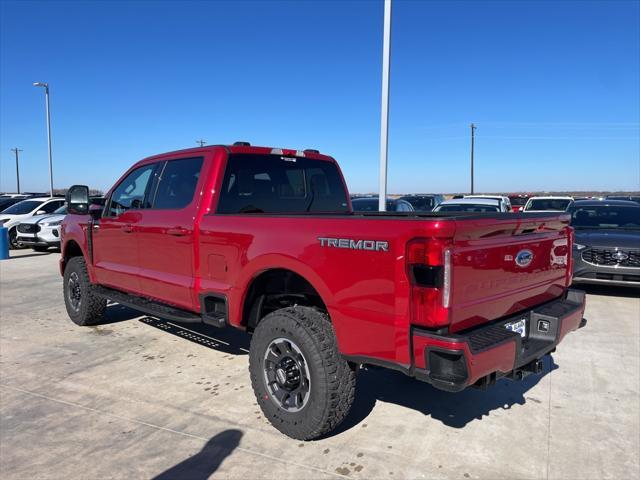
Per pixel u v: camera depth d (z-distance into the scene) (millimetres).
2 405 4156
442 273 2750
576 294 4051
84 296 6344
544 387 4496
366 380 4680
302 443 3518
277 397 3652
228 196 4543
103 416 3949
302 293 3953
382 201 9188
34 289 9422
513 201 29094
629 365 5039
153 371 4930
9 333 6305
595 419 3883
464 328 2975
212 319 4309
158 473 3160
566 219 3967
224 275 4141
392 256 2904
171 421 3859
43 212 17312
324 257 3277
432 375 2807
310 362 3354
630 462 3283
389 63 8867
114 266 5699
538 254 3652
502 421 3852
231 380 4691
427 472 3162
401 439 3572
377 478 3100
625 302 7809
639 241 7766
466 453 3387
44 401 4234
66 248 6840
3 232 14164
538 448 3453
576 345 5660
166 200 4977
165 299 4910
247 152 4734
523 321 3559
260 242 3748
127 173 5707
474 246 2971
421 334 2822
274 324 3553
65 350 5598
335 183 5695
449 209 12516
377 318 3000
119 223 5512
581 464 3256
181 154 4926
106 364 5137
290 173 5152
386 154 9086
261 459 3314
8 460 3311
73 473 3162
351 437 3600
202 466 3236
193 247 4445
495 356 2912
